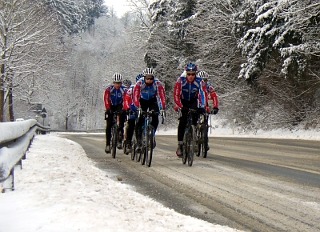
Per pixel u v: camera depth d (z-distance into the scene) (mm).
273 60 27891
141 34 48719
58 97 82750
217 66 36656
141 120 10781
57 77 53406
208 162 11102
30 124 10906
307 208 6023
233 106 33062
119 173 9289
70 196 5609
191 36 39531
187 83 10250
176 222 4910
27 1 39625
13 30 35969
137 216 4965
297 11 23203
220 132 33000
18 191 5953
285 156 12656
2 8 35719
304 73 25406
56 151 12906
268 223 5309
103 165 10672
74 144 18219
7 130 6008
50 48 45312
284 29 24922
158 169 9844
